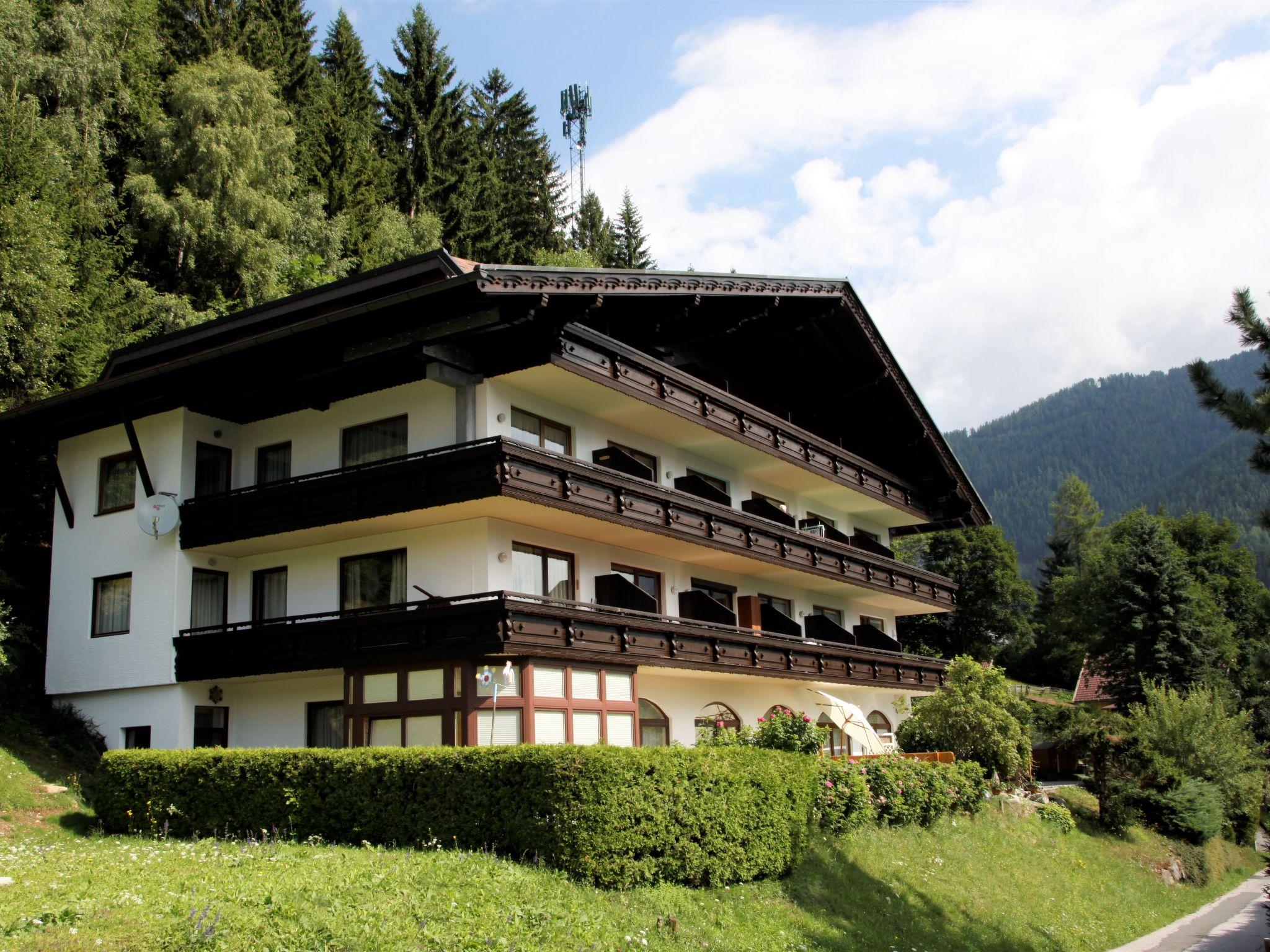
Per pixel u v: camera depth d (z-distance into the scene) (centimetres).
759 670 2866
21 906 1140
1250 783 4144
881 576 3628
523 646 2108
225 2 5081
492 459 2102
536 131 7700
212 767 1878
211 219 4009
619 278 2302
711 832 1702
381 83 6303
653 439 2873
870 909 1925
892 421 3728
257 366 2373
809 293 2972
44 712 2611
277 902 1221
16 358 2981
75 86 3800
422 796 1650
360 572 2464
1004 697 3238
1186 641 5231
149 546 2581
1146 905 2847
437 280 2300
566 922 1346
